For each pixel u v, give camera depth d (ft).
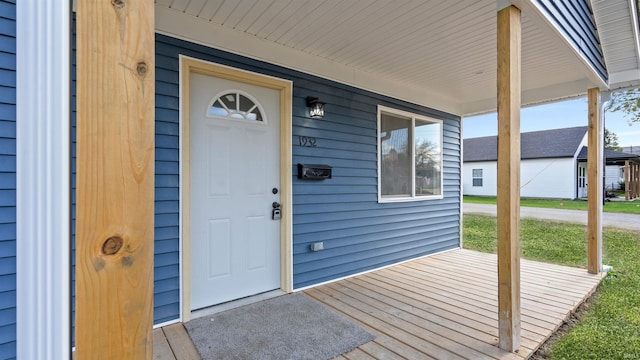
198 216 8.41
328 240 11.07
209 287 8.64
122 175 2.37
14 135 5.47
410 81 13.19
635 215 31.37
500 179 6.47
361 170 12.16
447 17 7.89
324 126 10.90
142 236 2.44
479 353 6.44
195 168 8.34
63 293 2.28
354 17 7.90
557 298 9.48
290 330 7.39
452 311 8.52
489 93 15.07
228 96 8.96
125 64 2.38
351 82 11.65
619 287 10.75
